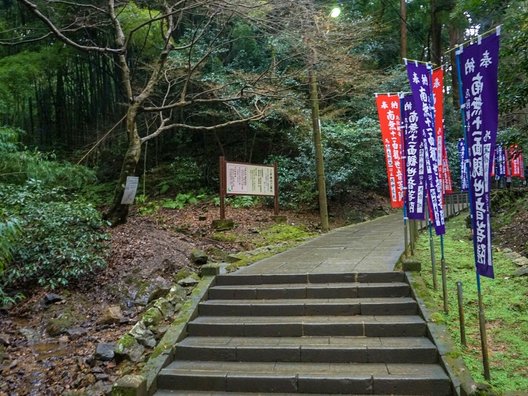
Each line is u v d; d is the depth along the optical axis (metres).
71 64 15.75
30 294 6.14
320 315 4.72
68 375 4.22
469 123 3.61
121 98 14.91
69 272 6.14
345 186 13.16
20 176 7.99
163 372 3.95
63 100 15.94
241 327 4.54
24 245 6.27
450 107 17.80
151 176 14.88
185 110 14.45
